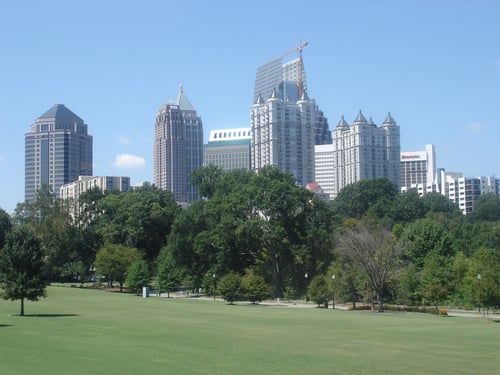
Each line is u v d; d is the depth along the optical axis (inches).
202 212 5059.1
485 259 3727.9
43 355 1302.9
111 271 4990.2
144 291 4375.0
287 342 1636.3
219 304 3693.4
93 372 1092.5
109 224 5831.7
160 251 5447.8
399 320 2546.8
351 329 2063.2
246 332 1910.7
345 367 1205.1
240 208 4576.8
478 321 2546.8
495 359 1338.6
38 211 6353.3
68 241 5812.0
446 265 3671.3
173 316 2583.7
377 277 3420.3
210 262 4820.4
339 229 4901.6
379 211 7327.8
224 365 1203.2
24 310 2810.0
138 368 1145.4
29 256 2485.2
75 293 4456.2
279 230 4357.8
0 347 1432.1
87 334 1766.7
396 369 1188.5
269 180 4613.7
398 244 3634.4
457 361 1305.4
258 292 3843.5
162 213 5757.9
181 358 1289.4
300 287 4616.1
